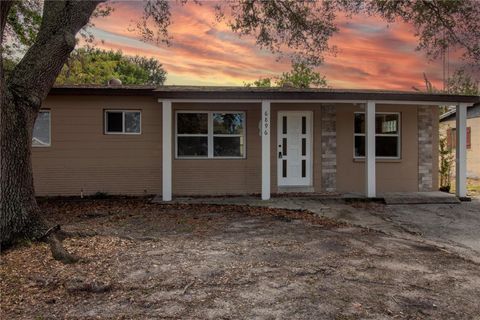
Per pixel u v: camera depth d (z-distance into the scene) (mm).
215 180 11273
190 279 4180
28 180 5512
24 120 5504
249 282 4129
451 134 20062
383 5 10352
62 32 5953
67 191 10797
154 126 10992
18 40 11586
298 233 6508
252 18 10984
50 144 10734
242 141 11383
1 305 3516
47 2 6141
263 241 5906
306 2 10734
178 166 11195
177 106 11172
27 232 5371
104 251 5121
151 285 4004
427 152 11781
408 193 11148
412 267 4805
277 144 11461
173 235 6230
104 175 10906
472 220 8039
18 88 5551
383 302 3711
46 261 4637
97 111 10836
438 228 7297
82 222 7145
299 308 3529
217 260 4863
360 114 11672
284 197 10578
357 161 11547
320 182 11469
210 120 11281
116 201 10086
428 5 10125
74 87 10414
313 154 11477
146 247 5406
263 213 8406
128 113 11023
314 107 11461
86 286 3895
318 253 5281
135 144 10953
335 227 7105
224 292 3861
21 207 5391
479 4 9828
